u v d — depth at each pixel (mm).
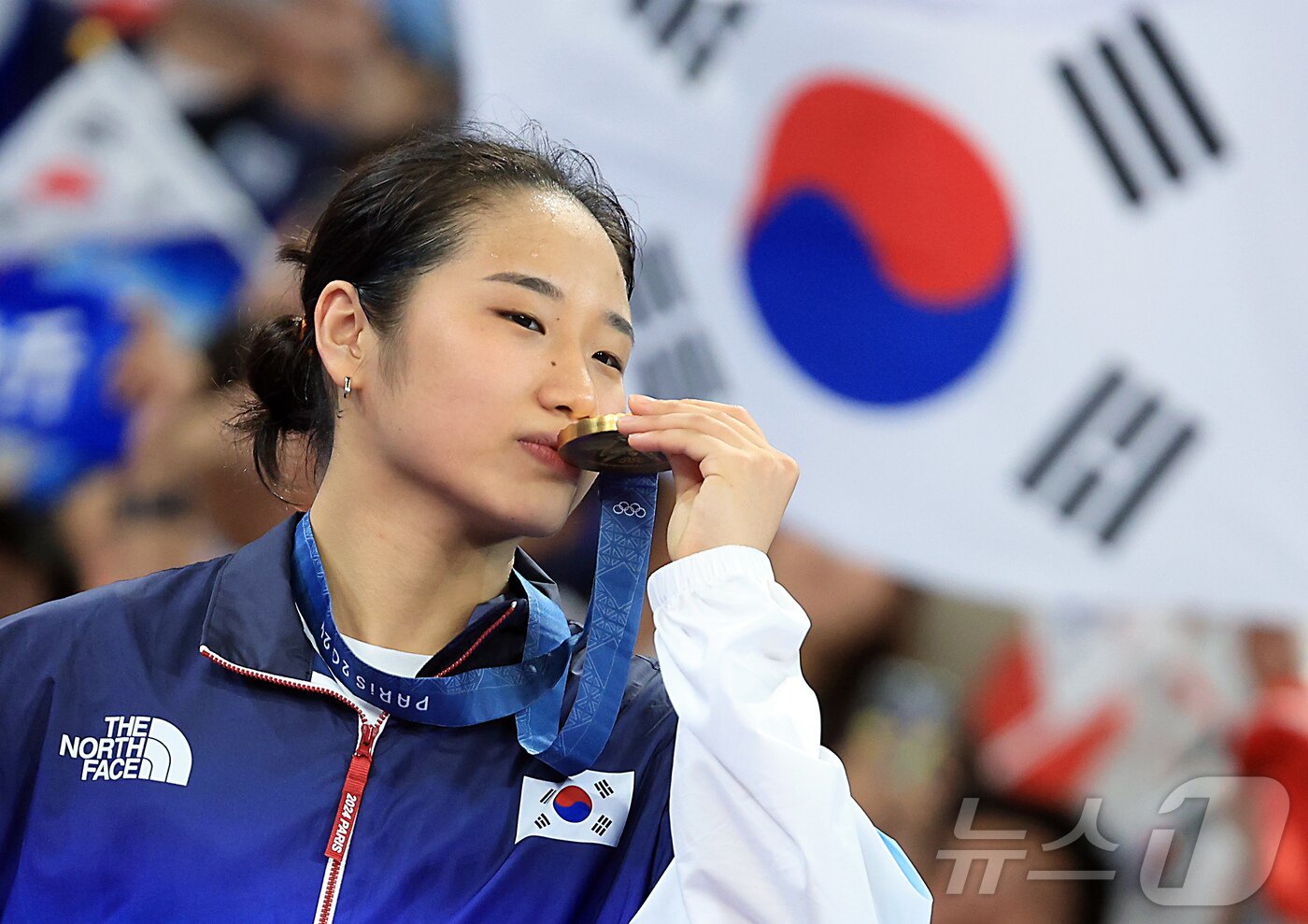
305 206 9812
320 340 4664
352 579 4641
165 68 9664
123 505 9547
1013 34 10703
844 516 10461
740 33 10438
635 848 4594
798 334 10438
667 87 10344
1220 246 10750
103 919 4094
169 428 9602
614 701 4598
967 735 10531
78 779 4242
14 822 4281
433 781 4434
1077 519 10625
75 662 4406
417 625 4648
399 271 4516
